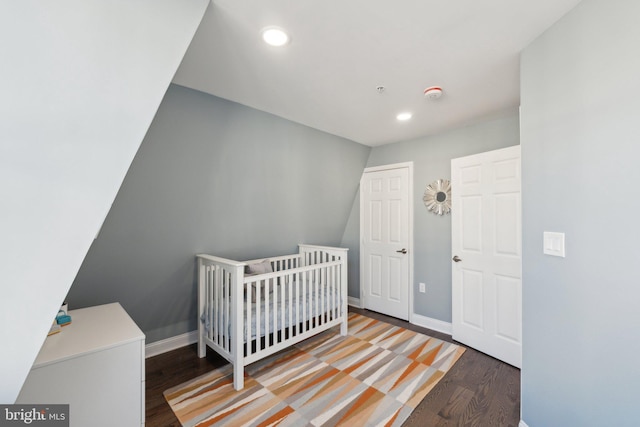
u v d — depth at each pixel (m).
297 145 2.93
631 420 1.06
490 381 2.14
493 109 2.50
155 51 1.09
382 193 3.74
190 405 1.83
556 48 1.39
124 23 1.02
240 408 1.80
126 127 1.03
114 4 1.00
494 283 2.55
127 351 1.36
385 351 2.61
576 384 1.29
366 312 3.79
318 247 3.21
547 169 1.44
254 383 2.08
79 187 0.95
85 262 2.01
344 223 4.05
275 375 2.18
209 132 2.23
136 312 2.43
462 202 2.85
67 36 0.92
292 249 3.40
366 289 3.92
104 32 0.99
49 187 0.90
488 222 2.62
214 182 2.42
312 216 3.48
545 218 1.46
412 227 3.42
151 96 1.08
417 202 3.39
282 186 2.97
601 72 1.17
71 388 1.22
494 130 2.76
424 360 2.45
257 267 2.73
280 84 2.03
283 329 2.39
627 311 1.08
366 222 3.92
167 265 2.42
